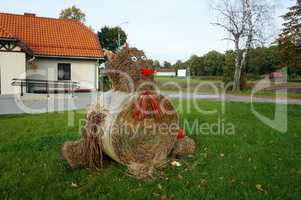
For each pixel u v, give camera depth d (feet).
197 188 13.34
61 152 17.51
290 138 23.98
